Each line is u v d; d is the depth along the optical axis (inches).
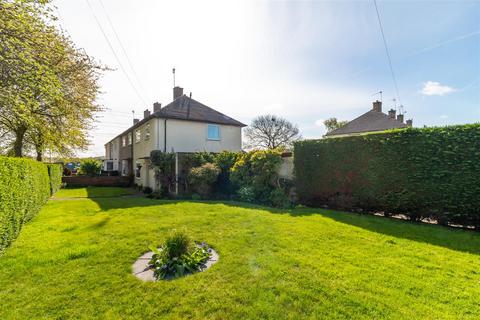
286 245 177.2
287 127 1264.8
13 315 101.0
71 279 130.6
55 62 371.6
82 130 576.7
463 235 203.5
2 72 260.2
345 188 322.7
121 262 152.3
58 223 250.5
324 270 136.8
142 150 712.4
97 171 941.8
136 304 108.6
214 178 454.9
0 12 223.5
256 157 396.5
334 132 968.9
